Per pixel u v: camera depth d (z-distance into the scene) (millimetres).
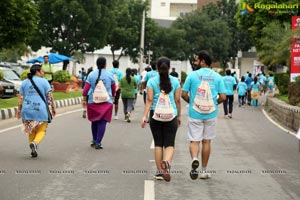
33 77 14281
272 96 43688
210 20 88125
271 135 21500
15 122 22562
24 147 15633
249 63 92688
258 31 45656
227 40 86625
